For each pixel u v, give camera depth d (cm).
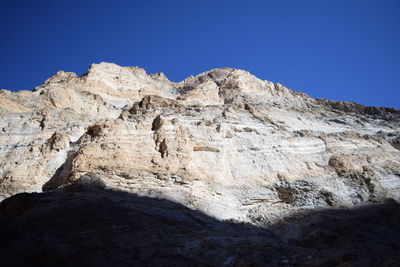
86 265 1059
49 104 3450
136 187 1845
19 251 1051
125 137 2147
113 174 1889
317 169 2356
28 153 2477
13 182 2247
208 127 2388
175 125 2272
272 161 2341
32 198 1592
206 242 1349
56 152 2430
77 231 1303
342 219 1741
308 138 2633
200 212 1789
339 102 4381
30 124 2856
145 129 2248
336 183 2205
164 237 1382
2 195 2194
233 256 1267
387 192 2155
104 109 3794
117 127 2198
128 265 1113
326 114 3816
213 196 1967
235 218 1891
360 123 3666
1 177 2317
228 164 2245
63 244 1136
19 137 2717
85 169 1927
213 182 2062
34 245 1091
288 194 2141
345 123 3584
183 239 1383
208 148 2236
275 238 1650
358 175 2275
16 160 2439
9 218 1440
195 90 4341
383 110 4109
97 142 2095
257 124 2738
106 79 4522
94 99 3831
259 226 1797
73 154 2131
